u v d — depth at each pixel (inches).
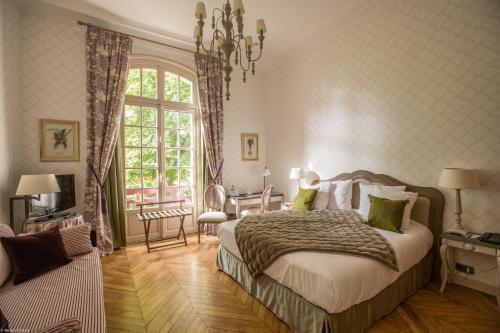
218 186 185.3
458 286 107.8
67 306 64.1
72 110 145.0
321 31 164.1
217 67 193.2
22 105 132.3
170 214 157.4
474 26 103.3
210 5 135.6
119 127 159.9
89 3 136.0
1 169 110.6
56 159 140.7
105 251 146.9
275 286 88.6
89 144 146.3
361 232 98.8
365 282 74.2
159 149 178.2
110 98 151.6
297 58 191.3
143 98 171.6
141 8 140.0
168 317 88.3
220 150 195.0
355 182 145.8
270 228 106.3
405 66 126.0
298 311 78.2
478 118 103.3
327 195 148.5
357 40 147.9
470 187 96.5
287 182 204.4
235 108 208.7
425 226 114.5
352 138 152.9
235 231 110.2
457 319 85.4
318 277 71.1
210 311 91.8
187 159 190.4
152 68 175.2
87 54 144.9
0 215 109.3
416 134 122.7
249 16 147.9
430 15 116.0
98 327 56.2
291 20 152.3
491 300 96.9
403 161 128.0
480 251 91.6
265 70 221.1
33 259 80.2
